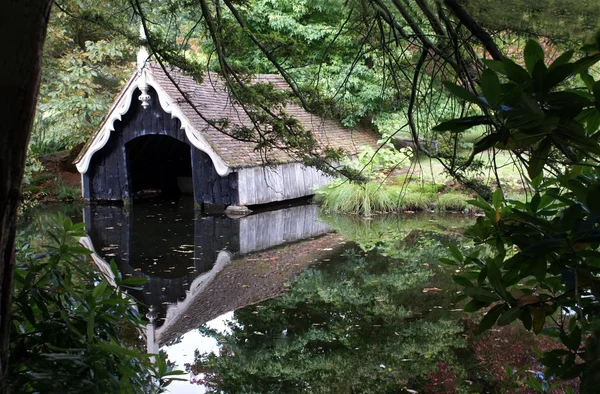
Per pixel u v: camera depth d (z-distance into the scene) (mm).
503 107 938
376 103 14133
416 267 7867
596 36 1065
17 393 1535
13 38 1218
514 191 8461
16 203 1348
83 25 5695
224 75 4328
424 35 2693
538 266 1286
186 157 16031
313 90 4422
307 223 11227
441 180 12594
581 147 980
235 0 4266
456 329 5461
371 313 6035
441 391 4078
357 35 3406
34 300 1765
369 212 12125
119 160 13602
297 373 4500
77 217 11711
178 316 6020
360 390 4195
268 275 7590
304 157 4652
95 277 2045
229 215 12195
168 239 9711
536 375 4199
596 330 1011
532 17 2193
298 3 13555
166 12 4465
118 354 1837
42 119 14734
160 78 12742
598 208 1063
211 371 4578
